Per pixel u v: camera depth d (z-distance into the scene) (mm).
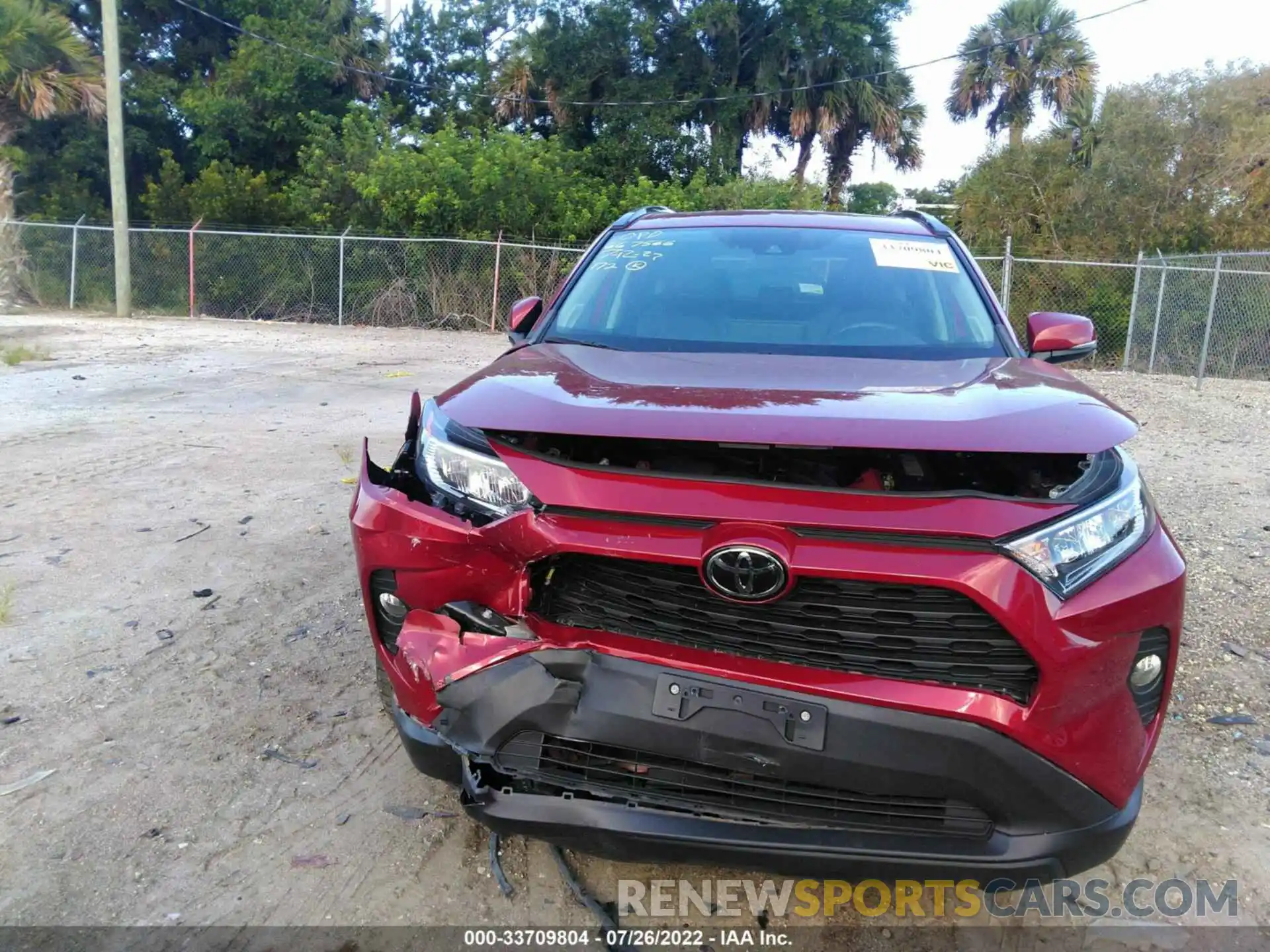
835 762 2025
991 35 30062
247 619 4156
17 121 21375
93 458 6891
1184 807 2965
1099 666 2020
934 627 2012
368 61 27828
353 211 20781
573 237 19859
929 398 2402
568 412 2281
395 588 2416
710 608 2088
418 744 2346
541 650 2170
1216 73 19812
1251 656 4012
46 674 3619
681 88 28031
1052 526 2029
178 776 3000
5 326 16891
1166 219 19062
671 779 2152
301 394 10148
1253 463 8023
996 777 1998
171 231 19781
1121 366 16281
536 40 26891
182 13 27828
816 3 26766
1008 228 20500
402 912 2459
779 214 4105
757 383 2568
